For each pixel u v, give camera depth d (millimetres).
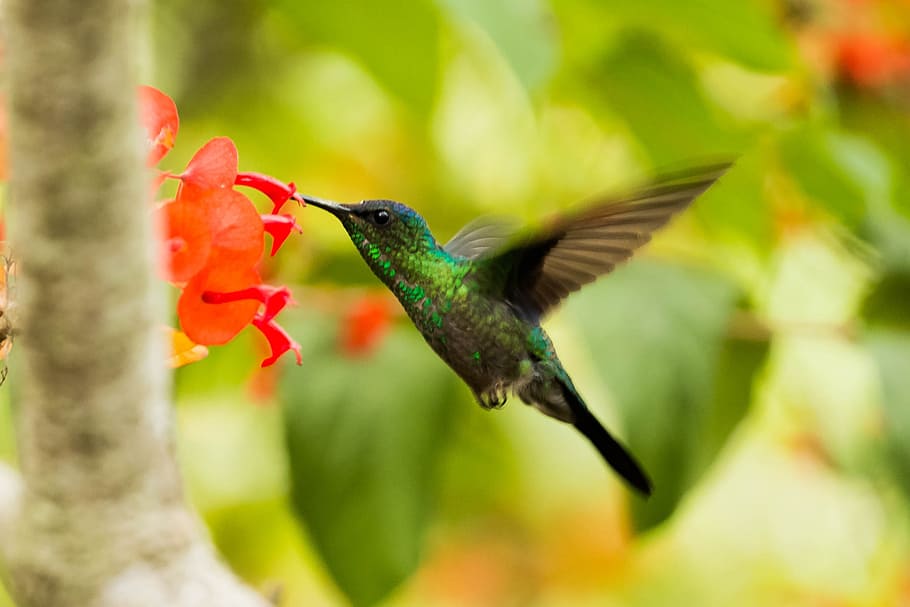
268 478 1790
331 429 1663
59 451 1498
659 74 1665
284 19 1641
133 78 1473
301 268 1686
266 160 1788
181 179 1515
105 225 1479
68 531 1502
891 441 1664
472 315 1596
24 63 1420
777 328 1671
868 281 1688
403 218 1594
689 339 1648
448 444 1669
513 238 1603
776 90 1723
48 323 1485
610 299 1649
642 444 1644
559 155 1761
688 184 1569
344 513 1661
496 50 1583
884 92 1732
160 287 1497
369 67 1637
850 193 1674
